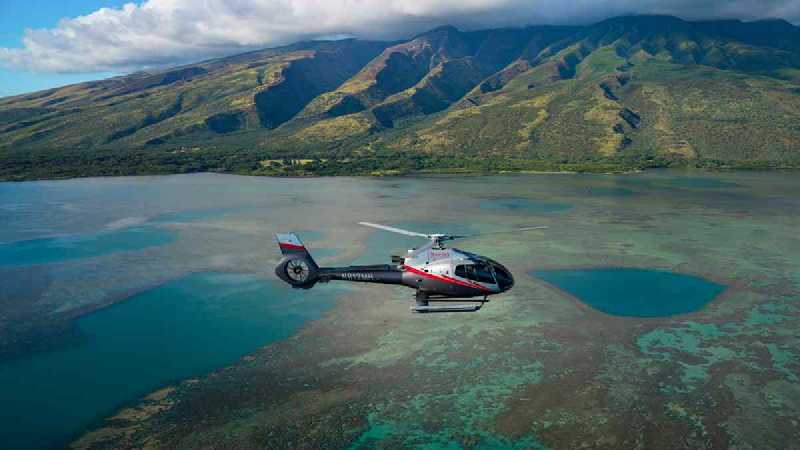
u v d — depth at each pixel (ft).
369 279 93.61
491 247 244.83
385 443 99.86
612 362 128.16
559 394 114.52
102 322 155.43
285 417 107.96
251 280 193.77
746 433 101.24
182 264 216.33
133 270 208.03
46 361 131.44
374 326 150.00
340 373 124.47
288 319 156.15
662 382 118.93
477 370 124.77
